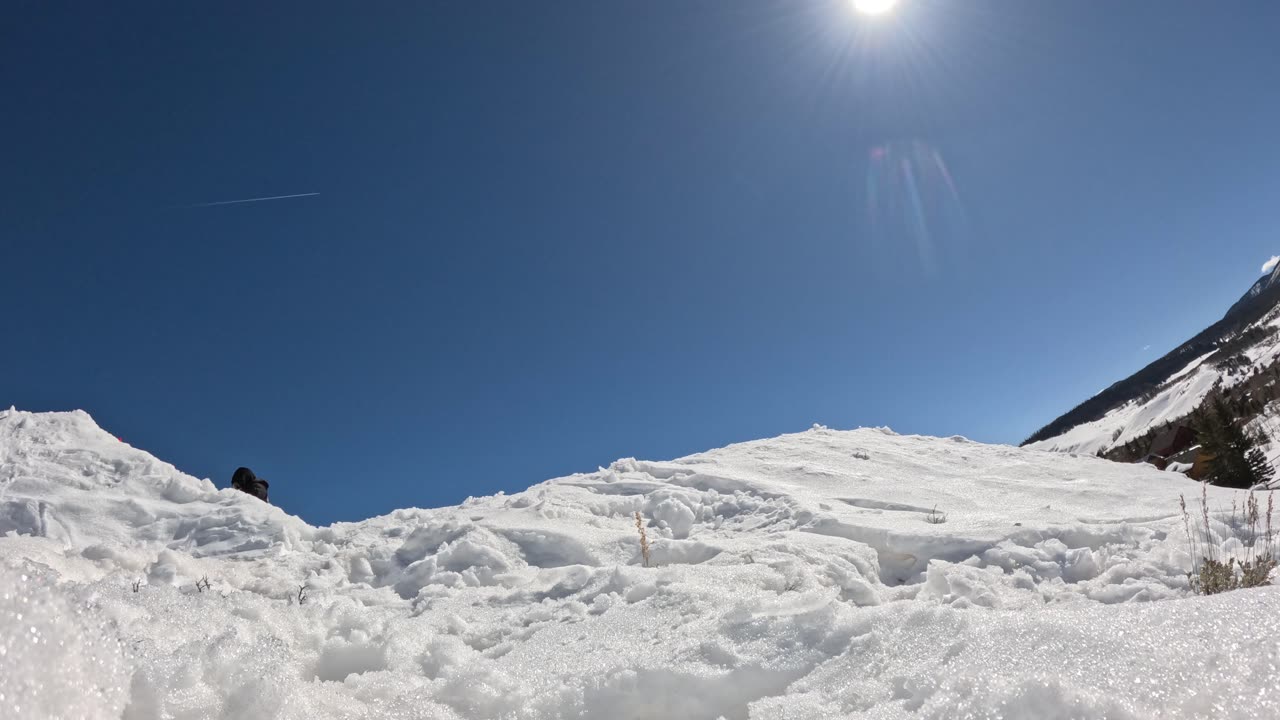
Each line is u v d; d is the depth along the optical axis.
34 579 1.54
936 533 5.66
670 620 3.28
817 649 2.57
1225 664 1.51
